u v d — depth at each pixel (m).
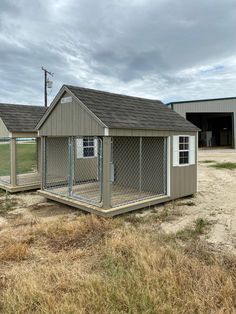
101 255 3.84
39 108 10.98
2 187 8.95
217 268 3.29
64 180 8.90
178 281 3.03
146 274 3.15
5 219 5.84
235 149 25.70
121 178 8.27
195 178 7.86
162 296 2.79
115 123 5.75
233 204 6.94
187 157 7.62
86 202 6.27
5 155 13.77
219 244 4.32
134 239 4.20
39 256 3.91
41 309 2.61
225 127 32.19
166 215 5.92
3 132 9.16
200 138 30.72
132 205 6.05
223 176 11.45
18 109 10.12
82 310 2.57
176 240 4.41
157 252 3.71
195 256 3.75
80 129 6.20
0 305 2.72
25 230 4.91
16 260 3.77
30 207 6.92
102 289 2.89
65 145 9.15
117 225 5.16
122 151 8.16
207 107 25.31
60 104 6.80
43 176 7.71
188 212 6.23
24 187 8.77
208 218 5.74
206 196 7.90
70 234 4.69
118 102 7.05
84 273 3.30
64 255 3.87
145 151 7.67
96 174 9.40
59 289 2.98
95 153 9.38
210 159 17.97
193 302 2.67
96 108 6.03
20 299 2.72
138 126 6.15
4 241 4.39
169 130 6.89
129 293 2.82
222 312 2.55
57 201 7.00
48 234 4.69
